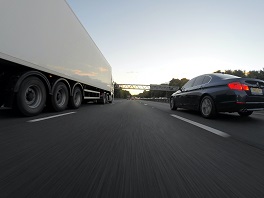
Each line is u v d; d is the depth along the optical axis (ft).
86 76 31.83
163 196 4.36
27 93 17.22
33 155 6.95
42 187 4.65
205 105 19.25
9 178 5.08
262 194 4.51
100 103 53.16
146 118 18.66
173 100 30.14
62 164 6.16
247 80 16.49
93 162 6.40
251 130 12.54
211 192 4.58
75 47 26.21
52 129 11.78
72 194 4.36
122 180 5.11
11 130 11.18
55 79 21.54
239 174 5.63
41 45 17.42
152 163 6.41
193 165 6.29
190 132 11.76
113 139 9.68
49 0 18.56
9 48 13.23
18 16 14.11
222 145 8.78
